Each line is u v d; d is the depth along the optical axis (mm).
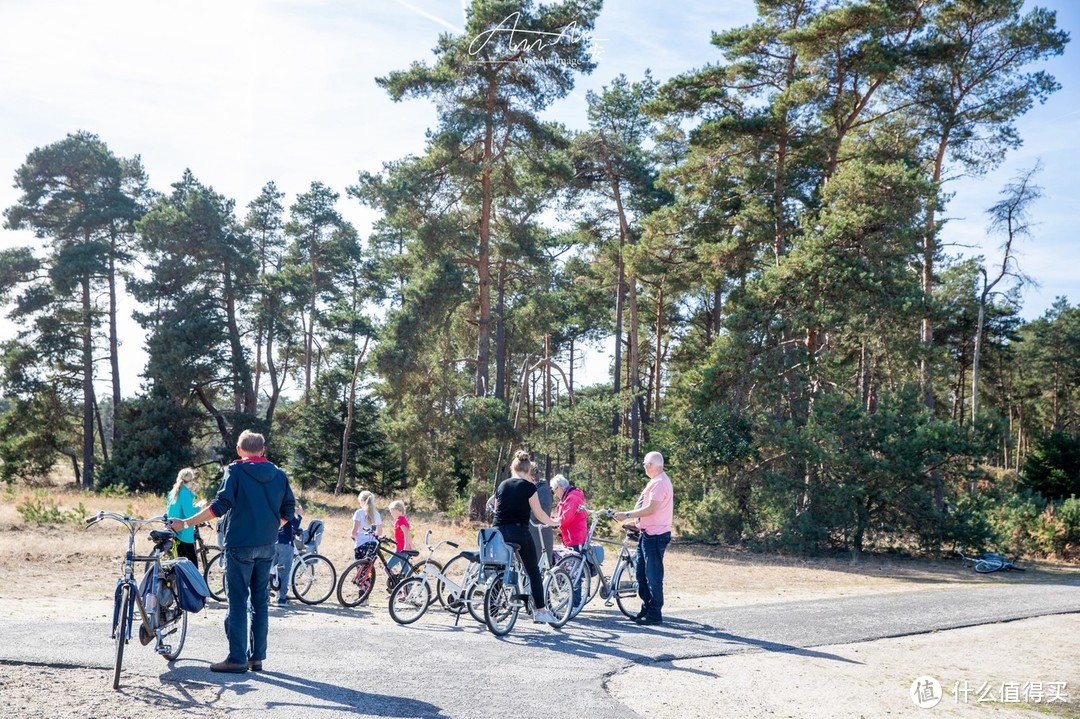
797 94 31688
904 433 25906
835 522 25266
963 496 26906
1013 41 32062
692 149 35188
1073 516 27688
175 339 45812
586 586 10898
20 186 51594
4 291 50250
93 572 14109
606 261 46938
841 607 12781
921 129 34656
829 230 27734
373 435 51719
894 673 8297
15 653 7188
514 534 9297
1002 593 15406
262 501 7102
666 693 6969
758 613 11898
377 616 10844
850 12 29953
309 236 62625
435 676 7090
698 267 36562
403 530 12359
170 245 48688
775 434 27516
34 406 49562
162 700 6098
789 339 29578
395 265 37469
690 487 28797
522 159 35438
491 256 40094
